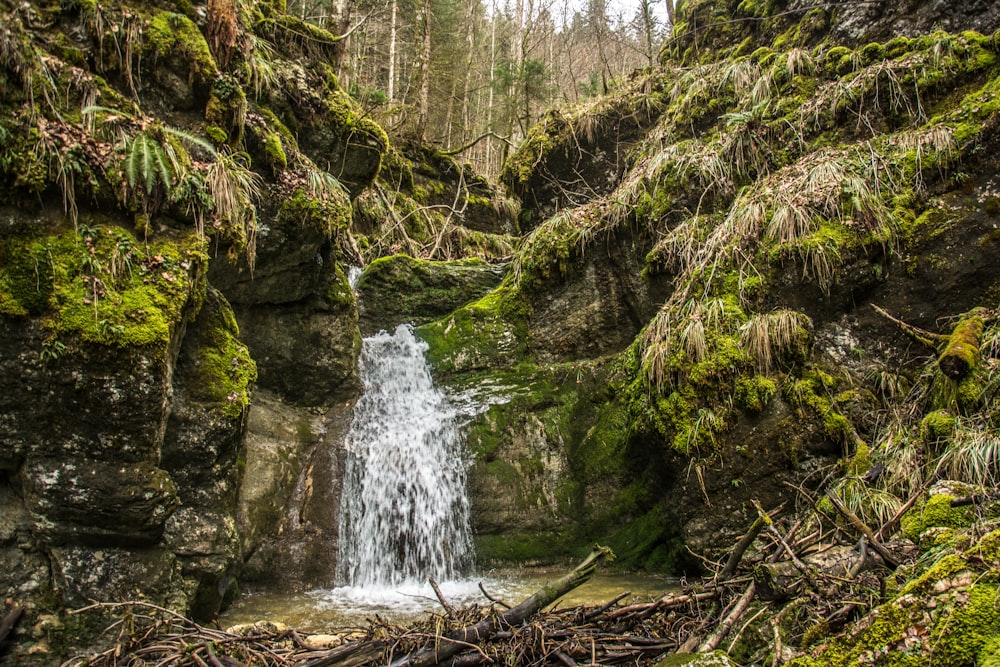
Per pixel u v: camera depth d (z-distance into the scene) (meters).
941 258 4.45
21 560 3.08
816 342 4.67
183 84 4.04
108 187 3.22
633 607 3.14
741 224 5.09
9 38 2.99
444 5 14.61
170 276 3.33
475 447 5.98
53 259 3.00
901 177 4.77
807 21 7.09
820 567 2.69
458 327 6.80
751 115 6.17
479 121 18.92
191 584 3.64
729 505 4.39
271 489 5.01
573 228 6.64
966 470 3.27
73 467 3.05
